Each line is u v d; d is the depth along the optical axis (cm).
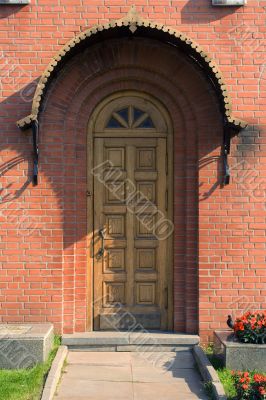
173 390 504
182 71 609
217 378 495
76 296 616
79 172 617
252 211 604
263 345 525
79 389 503
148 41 604
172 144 627
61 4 604
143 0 603
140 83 624
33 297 601
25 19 603
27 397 475
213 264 603
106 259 628
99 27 547
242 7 604
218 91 567
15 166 602
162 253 628
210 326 602
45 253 602
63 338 591
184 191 619
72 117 611
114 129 626
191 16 603
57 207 604
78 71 608
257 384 451
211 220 603
